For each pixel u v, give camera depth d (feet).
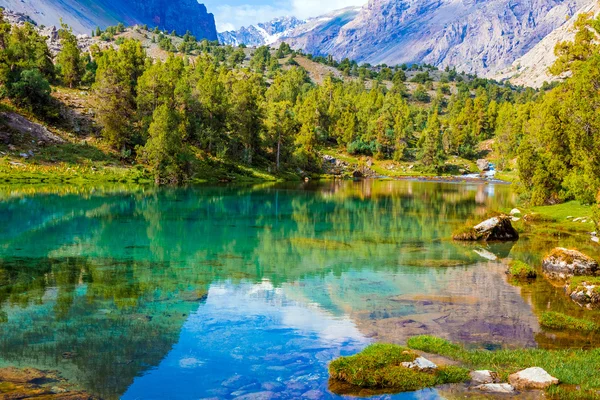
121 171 316.60
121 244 119.96
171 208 195.21
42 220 153.89
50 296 75.15
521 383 44.78
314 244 124.57
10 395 43.34
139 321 64.34
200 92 404.57
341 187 348.18
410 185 388.37
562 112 197.16
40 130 331.98
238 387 46.03
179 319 65.46
